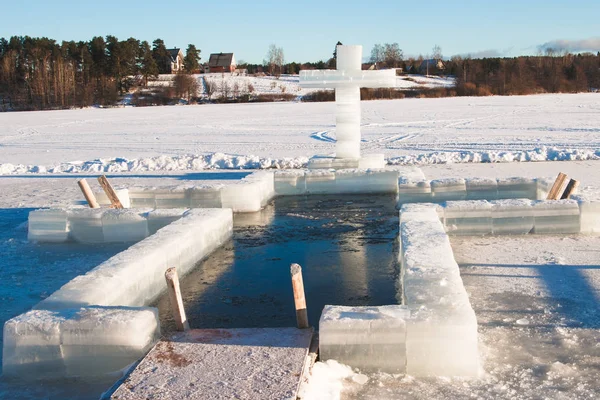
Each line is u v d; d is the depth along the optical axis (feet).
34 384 14.84
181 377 13.23
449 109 132.57
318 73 43.68
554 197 29.35
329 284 21.86
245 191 35.01
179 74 256.73
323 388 13.33
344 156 45.03
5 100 229.04
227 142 82.99
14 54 257.55
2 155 78.43
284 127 103.65
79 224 29.63
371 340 14.44
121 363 14.98
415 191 33.60
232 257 25.96
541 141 69.97
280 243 28.02
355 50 43.45
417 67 338.34
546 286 20.31
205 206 35.47
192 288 22.07
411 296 15.97
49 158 73.77
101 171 60.29
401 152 65.36
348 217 32.94
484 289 20.30
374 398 13.29
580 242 25.81
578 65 260.62
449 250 19.98
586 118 99.86
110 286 18.15
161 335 16.24
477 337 15.42
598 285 20.20
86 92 228.22
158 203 35.96
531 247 25.26
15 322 15.24
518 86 225.15
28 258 26.91
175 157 63.21
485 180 33.45
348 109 44.27
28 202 42.34
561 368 14.38
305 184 40.16
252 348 14.64
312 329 15.80
